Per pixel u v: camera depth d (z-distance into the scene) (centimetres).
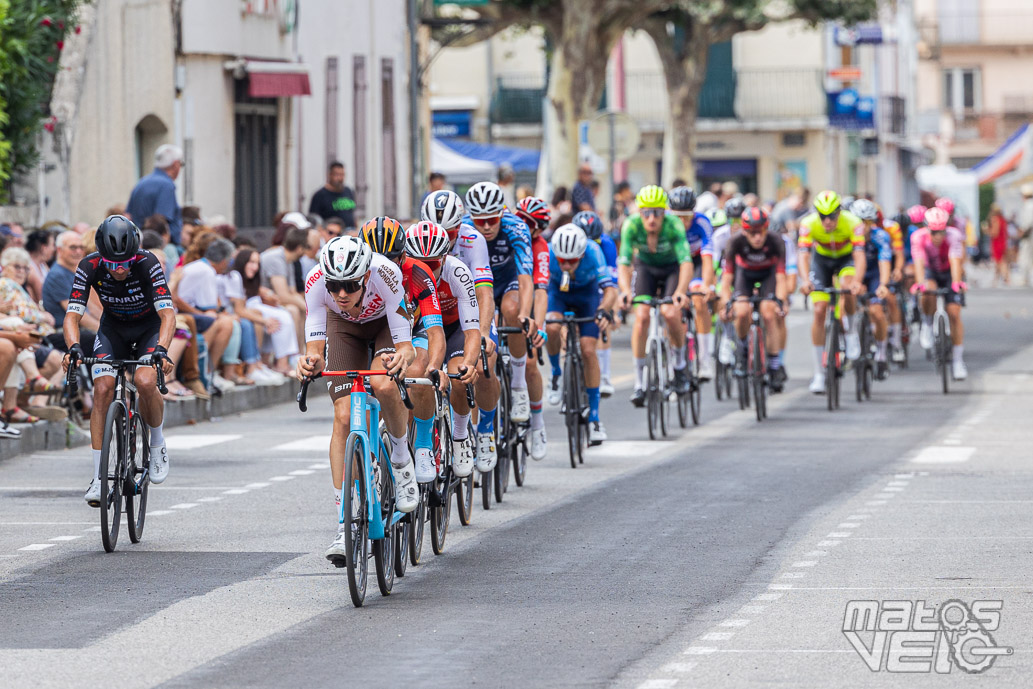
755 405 5325
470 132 16912
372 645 2312
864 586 2662
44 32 6166
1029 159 19562
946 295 6234
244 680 2123
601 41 10869
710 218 6650
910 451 4406
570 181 10769
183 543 3153
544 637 2342
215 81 7788
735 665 2164
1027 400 5766
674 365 5000
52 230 5409
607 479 3959
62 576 2831
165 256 5334
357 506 2578
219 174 7819
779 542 3073
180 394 5256
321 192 7712
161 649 2297
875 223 5969
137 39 7444
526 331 3497
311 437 4928
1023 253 15062
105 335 3275
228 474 4109
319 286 2617
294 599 2633
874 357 6247
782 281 5325
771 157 17325
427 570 2869
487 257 3180
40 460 4409
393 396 2639
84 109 7225
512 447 3753
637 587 2684
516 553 3012
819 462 4216
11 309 4603
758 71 17162
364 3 9306
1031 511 3403
